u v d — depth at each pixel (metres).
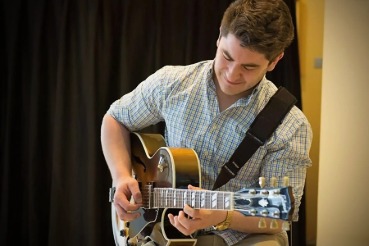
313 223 3.28
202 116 1.68
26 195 3.05
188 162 1.60
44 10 2.98
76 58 2.99
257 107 1.62
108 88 3.03
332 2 2.65
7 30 3.00
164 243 1.62
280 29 1.43
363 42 2.62
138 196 1.74
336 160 2.65
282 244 1.64
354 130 2.63
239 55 1.42
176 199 1.54
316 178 3.27
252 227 1.53
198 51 3.02
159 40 2.99
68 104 2.98
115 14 3.03
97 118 2.98
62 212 2.97
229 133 1.64
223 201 1.33
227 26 1.45
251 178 1.66
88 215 2.93
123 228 1.94
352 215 2.64
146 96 1.80
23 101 3.05
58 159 2.95
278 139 1.58
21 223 3.07
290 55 3.00
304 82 3.26
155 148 1.85
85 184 2.97
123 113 1.89
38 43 2.98
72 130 2.98
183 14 3.04
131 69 3.02
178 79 1.73
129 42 3.00
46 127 3.05
